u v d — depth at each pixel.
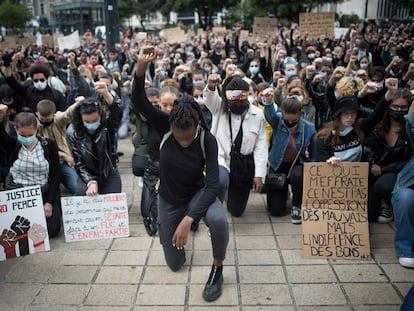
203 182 3.24
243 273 3.54
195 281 3.44
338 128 4.09
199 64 8.21
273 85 6.22
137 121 4.60
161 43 15.61
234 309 3.08
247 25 29.45
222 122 4.21
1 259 3.81
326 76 6.68
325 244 3.79
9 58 6.34
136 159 4.77
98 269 3.64
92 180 4.20
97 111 4.04
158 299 3.21
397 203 3.64
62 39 14.59
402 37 13.39
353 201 3.88
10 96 6.24
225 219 3.06
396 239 3.68
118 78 7.88
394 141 4.23
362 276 3.48
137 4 44.69
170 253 3.45
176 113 2.89
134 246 4.03
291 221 4.53
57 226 4.22
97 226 4.16
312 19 11.98
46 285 3.42
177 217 3.28
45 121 5.05
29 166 4.09
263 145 4.27
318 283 3.39
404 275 3.48
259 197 5.29
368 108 5.04
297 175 4.31
